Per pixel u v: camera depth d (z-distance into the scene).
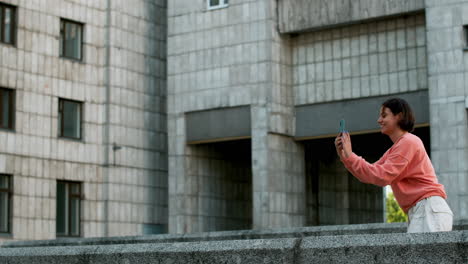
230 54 34.00
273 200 32.66
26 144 32.41
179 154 35.22
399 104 7.11
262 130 32.81
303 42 33.78
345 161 6.87
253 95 33.22
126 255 7.91
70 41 34.69
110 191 34.88
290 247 6.73
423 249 6.06
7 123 32.03
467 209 28.58
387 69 31.69
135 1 36.78
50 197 33.00
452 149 29.00
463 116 28.88
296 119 33.75
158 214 36.91
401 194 7.04
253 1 33.56
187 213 35.06
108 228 34.66
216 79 34.31
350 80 32.50
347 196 39.22
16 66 32.31
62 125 34.06
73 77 34.41
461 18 29.09
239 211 37.62
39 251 8.81
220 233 16.34
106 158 35.03
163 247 7.66
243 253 6.99
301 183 33.97
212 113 34.44
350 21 31.86
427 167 6.98
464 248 5.88
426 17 29.72
